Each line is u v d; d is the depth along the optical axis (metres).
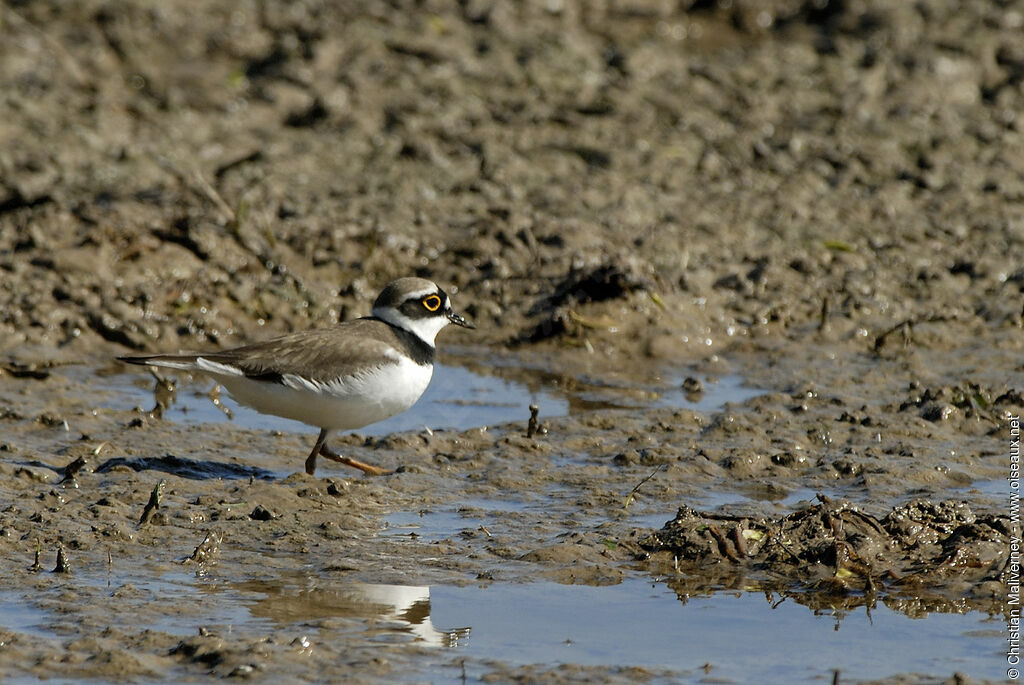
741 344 15.52
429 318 11.89
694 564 9.87
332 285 16.31
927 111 21.92
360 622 8.80
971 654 8.47
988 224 18.42
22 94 20.84
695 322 15.79
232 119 20.94
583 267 16.03
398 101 21.48
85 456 11.75
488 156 19.69
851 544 9.92
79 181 17.95
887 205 18.89
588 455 12.32
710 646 8.59
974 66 23.70
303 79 22.25
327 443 12.51
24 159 18.41
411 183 18.80
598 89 22.45
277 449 12.38
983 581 9.47
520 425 13.07
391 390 11.41
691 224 17.94
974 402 13.28
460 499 11.18
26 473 11.17
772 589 9.48
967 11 25.91
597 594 9.38
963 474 11.63
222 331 15.44
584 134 20.70
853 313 15.98
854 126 21.41
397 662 8.23
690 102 22.22
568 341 15.46
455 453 12.30
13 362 14.30
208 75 22.48
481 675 8.09
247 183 18.27
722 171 19.84
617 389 14.30
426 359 11.83
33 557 9.69
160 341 15.17
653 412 13.37
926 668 8.28
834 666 8.30
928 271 17.00
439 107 21.36
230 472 11.70
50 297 15.37
